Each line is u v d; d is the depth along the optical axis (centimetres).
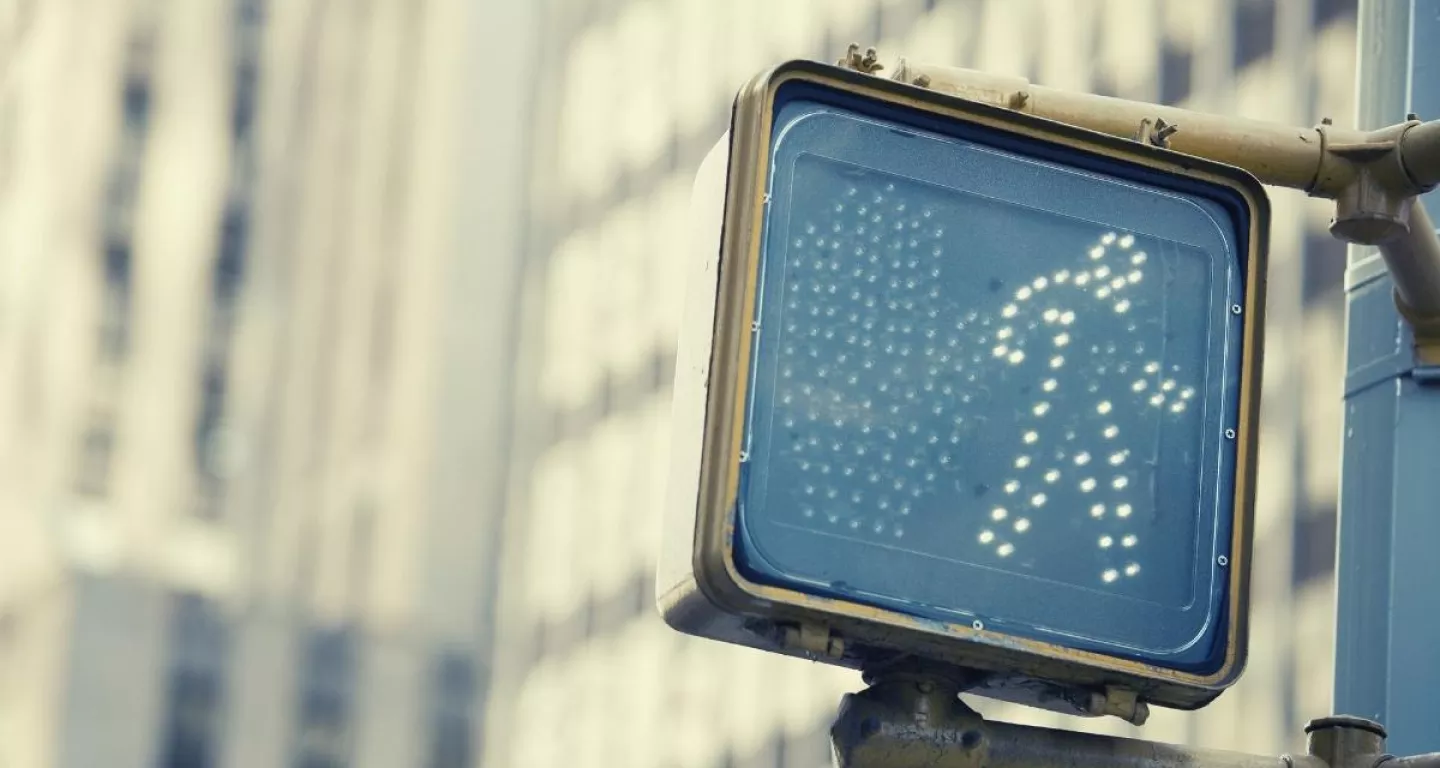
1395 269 495
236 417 7362
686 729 5828
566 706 6231
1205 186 404
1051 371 389
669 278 6456
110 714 6481
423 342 7281
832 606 366
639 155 6738
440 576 6938
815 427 372
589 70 7062
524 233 7269
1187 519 390
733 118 383
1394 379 547
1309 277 3875
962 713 390
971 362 384
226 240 7519
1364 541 543
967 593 375
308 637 6850
